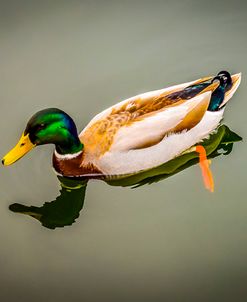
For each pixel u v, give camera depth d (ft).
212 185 27.14
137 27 27.94
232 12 27.94
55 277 26.71
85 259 26.78
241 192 27.09
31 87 27.61
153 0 27.96
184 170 27.25
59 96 27.58
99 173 27.22
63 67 27.71
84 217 27.02
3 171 27.27
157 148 27.12
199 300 26.53
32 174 27.27
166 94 27.14
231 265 26.71
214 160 27.30
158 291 26.61
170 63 27.76
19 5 27.94
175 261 26.76
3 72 27.68
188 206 27.04
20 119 27.45
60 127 27.07
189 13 27.94
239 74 27.40
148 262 26.76
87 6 27.96
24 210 27.07
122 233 26.91
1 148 27.32
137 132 27.04
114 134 27.07
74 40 27.84
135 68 27.73
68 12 27.94
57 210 27.07
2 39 27.81
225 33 27.89
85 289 26.63
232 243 26.81
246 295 26.55
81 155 27.17
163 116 27.09
